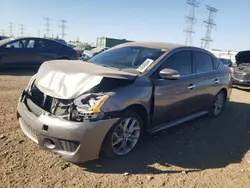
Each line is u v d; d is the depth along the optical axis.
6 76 9.90
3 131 4.20
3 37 20.16
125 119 3.62
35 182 3.00
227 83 6.30
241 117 6.56
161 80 4.14
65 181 3.07
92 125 3.16
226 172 3.68
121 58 4.48
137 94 3.68
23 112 3.59
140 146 4.17
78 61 4.32
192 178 3.42
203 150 4.34
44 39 12.09
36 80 3.82
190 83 4.82
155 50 4.55
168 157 3.92
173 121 4.72
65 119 3.19
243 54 11.16
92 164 3.47
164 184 3.21
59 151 3.24
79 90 3.28
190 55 5.04
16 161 3.37
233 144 4.75
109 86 3.48
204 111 5.72
